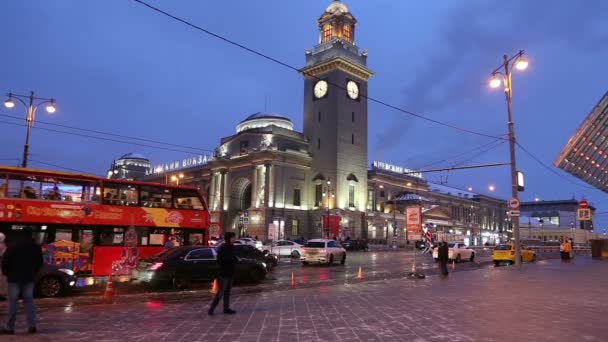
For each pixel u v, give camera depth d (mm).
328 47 81125
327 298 15570
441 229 96062
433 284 20000
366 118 81625
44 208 20703
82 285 20906
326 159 76562
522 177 31438
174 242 24078
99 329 10359
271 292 17734
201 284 21719
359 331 9938
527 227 118062
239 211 79875
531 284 19516
